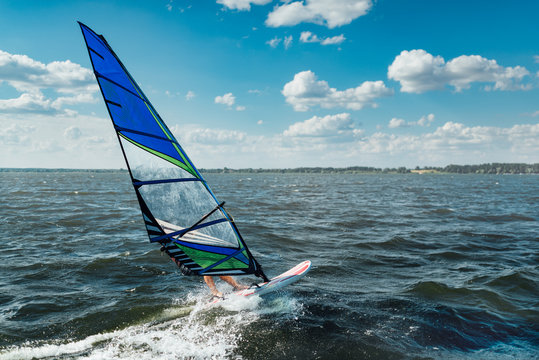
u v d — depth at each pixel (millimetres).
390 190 53406
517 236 14688
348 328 5828
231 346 5219
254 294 7227
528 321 6332
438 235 14781
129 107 5797
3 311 6598
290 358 4895
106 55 5605
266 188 58438
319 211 23344
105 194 38062
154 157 6047
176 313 6496
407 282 8562
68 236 13859
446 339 5594
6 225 15945
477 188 62750
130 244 12500
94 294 7516
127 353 5043
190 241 6398
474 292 7723
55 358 4922
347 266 9977
